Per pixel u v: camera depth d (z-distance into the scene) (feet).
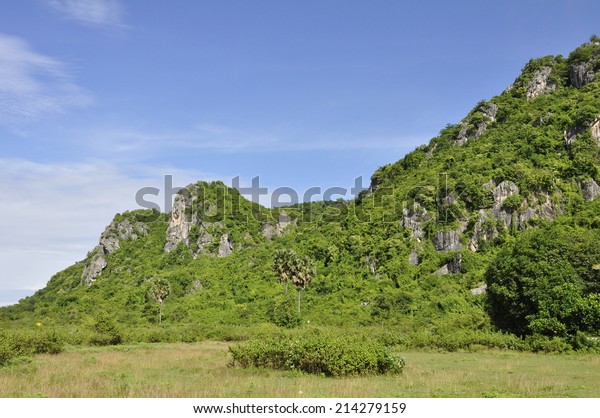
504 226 262.47
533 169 280.31
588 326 131.44
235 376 77.97
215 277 335.67
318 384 69.97
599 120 291.99
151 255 437.99
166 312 287.48
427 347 142.82
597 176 271.28
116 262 440.04
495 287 164.76
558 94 371.35
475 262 248.93
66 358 111.86
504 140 332.60
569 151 292.40
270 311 250.57
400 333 166.50
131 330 197.67
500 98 399.03
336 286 271.08
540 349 127.95
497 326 165.17
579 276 155.33
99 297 365.61
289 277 242.78
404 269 265.13
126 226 483.92
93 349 140.46
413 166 382.22
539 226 252.62
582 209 257.75
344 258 297.12
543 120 330.75
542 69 397.80
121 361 104.47
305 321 225.56
